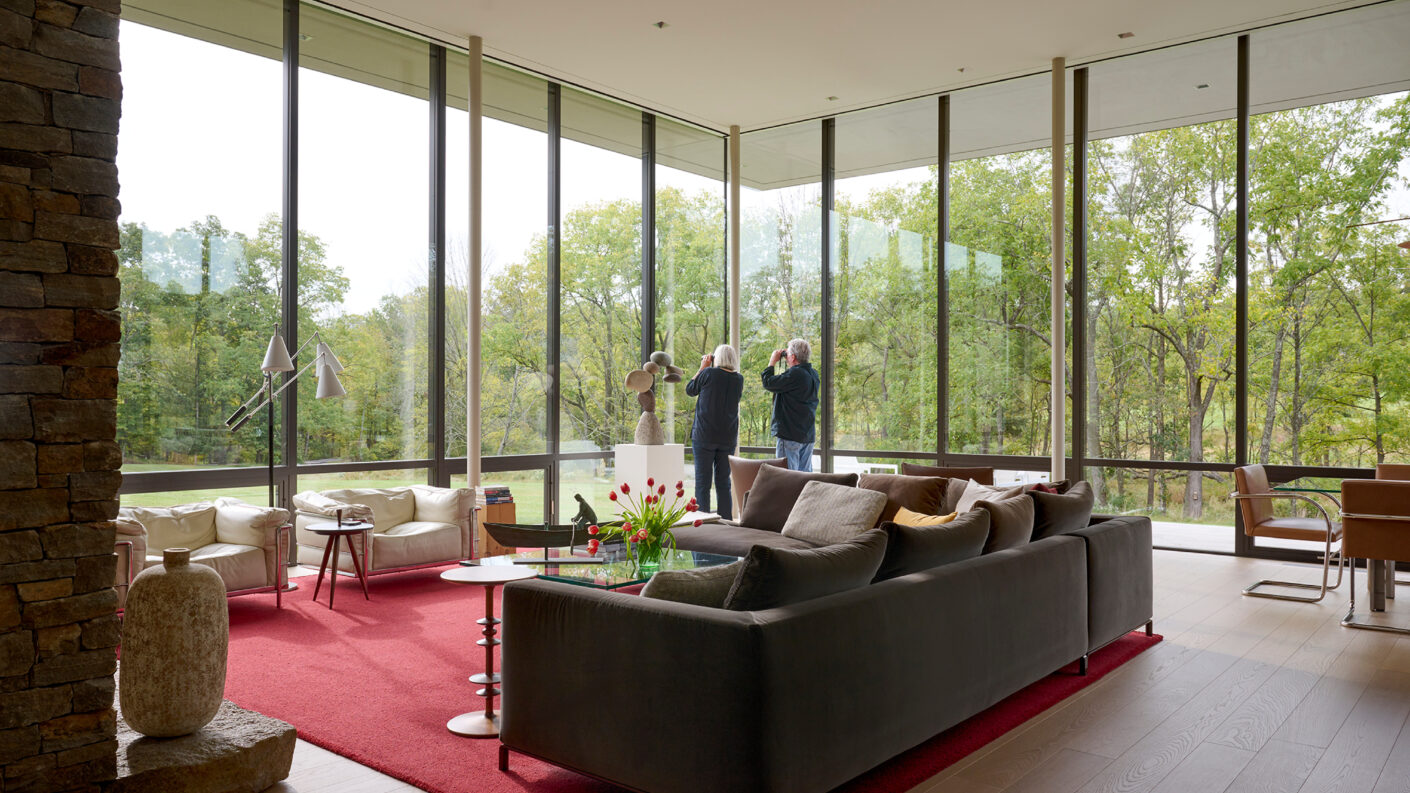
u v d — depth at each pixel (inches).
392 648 184.7
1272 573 266.2
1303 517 277.1
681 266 375.6
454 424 299.9
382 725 142.1
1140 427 306.3
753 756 100.2
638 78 321.1
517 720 122.1
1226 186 292.7
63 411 103.3
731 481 333.4
